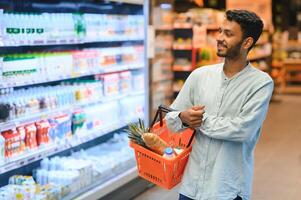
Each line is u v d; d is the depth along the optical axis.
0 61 3.38
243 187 2.54
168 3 5.68
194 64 7.92
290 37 14.74
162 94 5.50
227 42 2.47
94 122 4.49
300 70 13.55
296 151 6.86
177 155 2.58
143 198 4.79
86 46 4.77
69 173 3.98
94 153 4.79
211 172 2.55
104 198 4.28
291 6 15.16
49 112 3.89
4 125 3.41
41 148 3.82
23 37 3.54
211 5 11.96
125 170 4.62
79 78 4.66
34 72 3.70
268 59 11.46
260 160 6.36
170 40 5.87
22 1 4.04
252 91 2.48
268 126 8.61
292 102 11.42
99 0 4.59
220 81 2.58
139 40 5.04
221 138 2.46
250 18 2.44
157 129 2.80
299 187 5.28
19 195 3.59
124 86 4.90
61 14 3.96
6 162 3.45
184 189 2.62
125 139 5.02
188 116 2.48
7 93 3.61
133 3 4.57
